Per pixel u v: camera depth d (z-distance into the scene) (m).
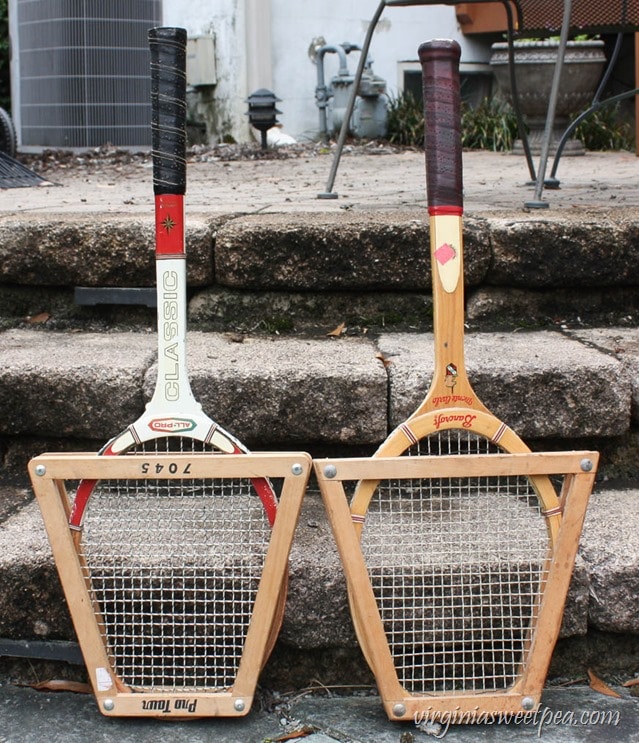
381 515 2.05
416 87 8.37
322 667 1.93
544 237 2.54
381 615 1.89
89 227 2.59
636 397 2.20
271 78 7.91
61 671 1.94
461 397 1.77
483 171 4.94
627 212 2.72
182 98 1.78
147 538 1.94
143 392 2.17
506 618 1.90
